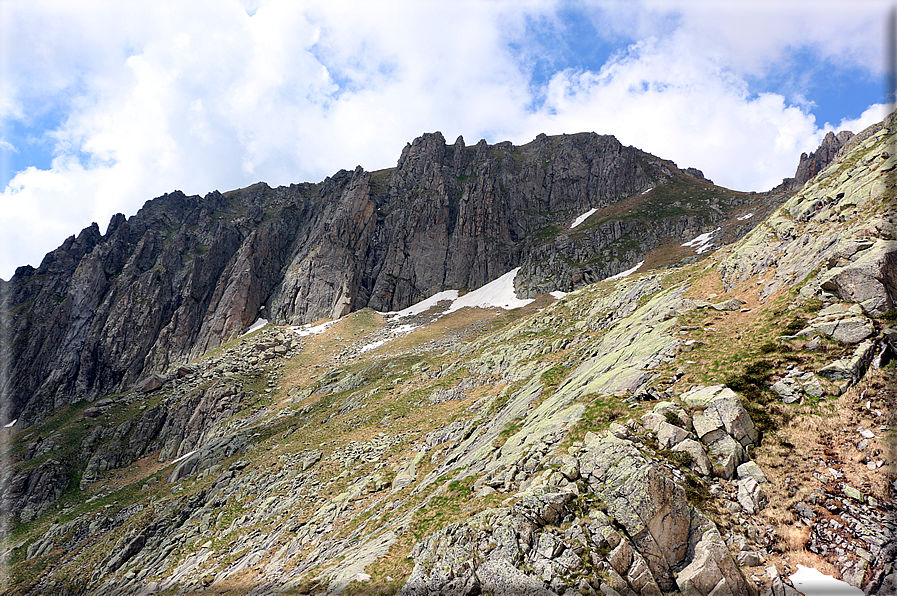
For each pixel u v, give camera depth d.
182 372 131.00
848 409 23.67
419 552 24.78
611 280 99.69
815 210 43.19
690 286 52.19
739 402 25.12
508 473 29.53
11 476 96.75
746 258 47.56
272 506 55.41
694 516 20.53
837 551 18.72
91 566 63.53
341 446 65.38
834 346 27.20
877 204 34.78
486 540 22.23
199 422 106.88
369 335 144.50
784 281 38.34
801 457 22.58
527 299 143.88
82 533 75.56
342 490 51.31
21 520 87.56
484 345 90.19
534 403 44.47
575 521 21.45
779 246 44.22
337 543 36.50
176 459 99.56
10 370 143.12
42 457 102.44
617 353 41.62
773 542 19.73
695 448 23.59
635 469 22.12
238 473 71.38
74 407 135.88
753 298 40.44
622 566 19.42
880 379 24.02
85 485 96.81
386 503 40.38
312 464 62.94
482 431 46.03
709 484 22.33
